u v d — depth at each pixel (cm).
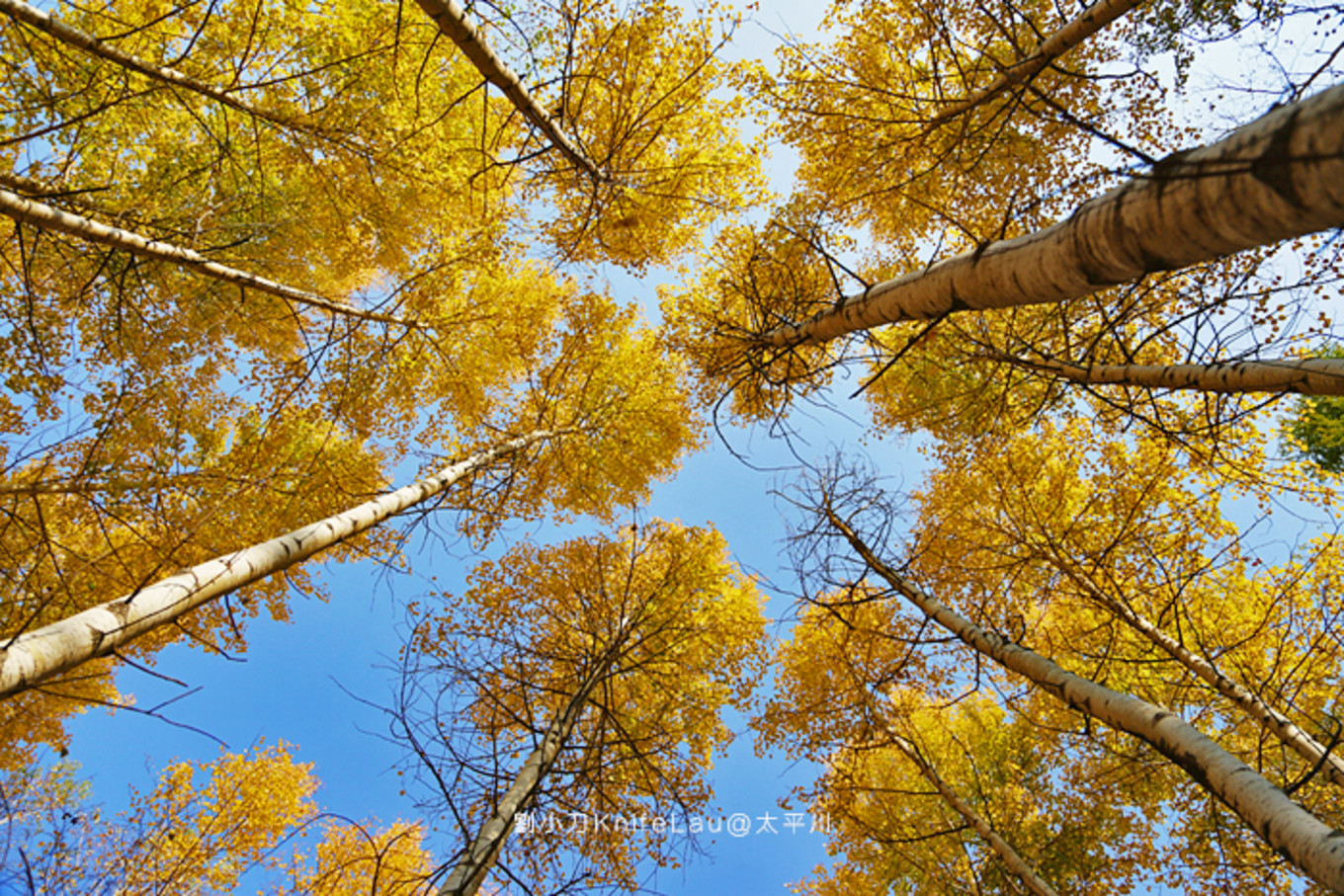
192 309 639
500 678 485
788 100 540
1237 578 554
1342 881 169
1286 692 527
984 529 609
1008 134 509
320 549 384
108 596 565
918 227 610
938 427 736
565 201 623
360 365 675
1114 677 591
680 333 729
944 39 429
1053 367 462
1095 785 632
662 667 631
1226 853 561
